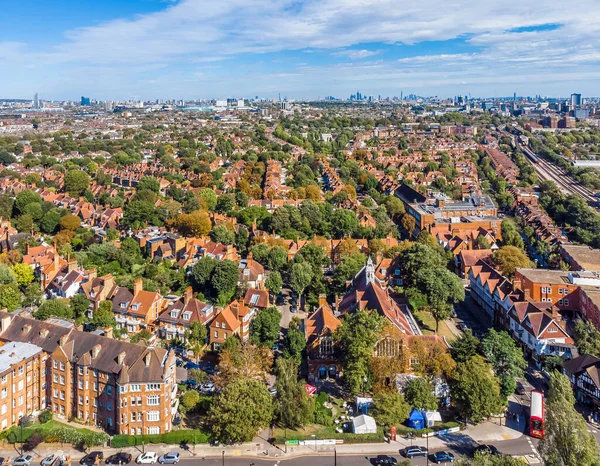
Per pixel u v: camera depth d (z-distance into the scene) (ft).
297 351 421.18
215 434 341.82
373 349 390.42
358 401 376.07
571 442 282.97
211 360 450.71
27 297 537.24
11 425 359.46
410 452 327.47
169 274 591.37
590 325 449.06
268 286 558.97
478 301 587.68
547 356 431.84
